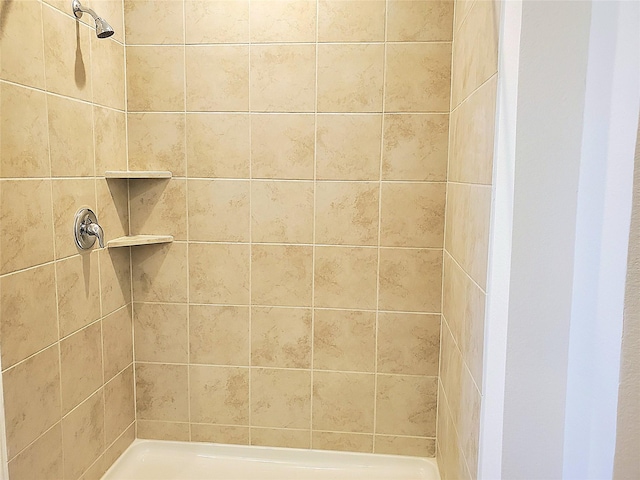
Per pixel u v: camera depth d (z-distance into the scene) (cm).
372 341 192
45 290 144
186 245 194
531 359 94
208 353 199
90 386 169
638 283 71
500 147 101
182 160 190
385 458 196
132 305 199
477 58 126
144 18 186
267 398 199
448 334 169
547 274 92
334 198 187
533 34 88
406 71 179
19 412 134
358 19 179
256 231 191
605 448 77
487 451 108
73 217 157
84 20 161
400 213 185
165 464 196
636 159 70
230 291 195
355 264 189
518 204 92
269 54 183
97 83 170
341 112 183
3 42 126
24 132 134
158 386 202
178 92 188
